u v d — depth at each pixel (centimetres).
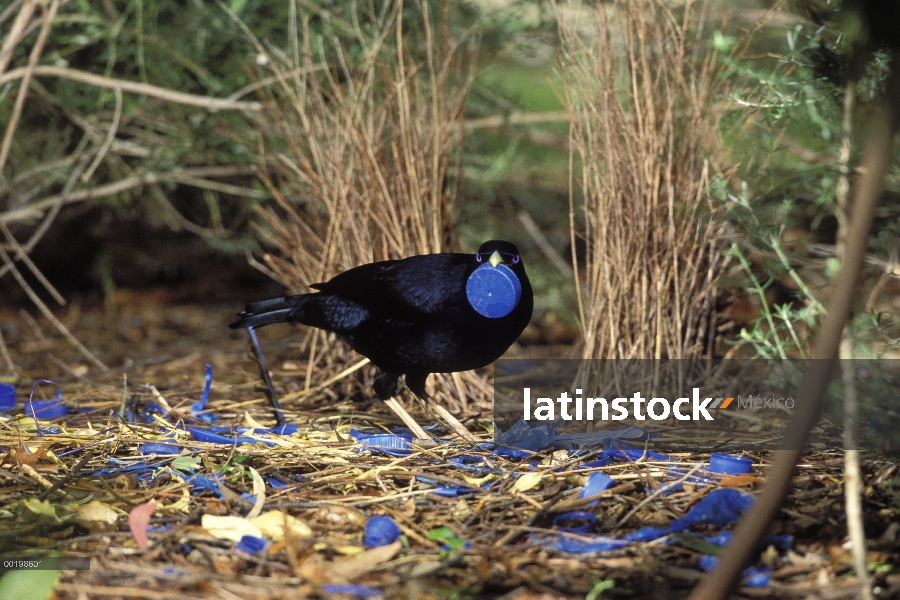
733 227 898
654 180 893
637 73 906
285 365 1177
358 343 837
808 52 704
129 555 550
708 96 916
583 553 546
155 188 1462
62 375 1179
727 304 986
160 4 1373
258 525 580
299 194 1113
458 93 1151
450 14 1312
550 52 1112
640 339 900
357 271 834
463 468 712
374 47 1027
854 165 605
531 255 1518
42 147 1506
